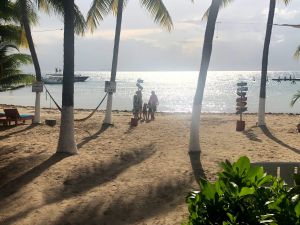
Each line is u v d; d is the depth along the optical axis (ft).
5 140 52.26
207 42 42.73
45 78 349.61
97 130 60.75
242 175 12.53
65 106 43.16
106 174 35.27
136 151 44.83
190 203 11.89
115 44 65.00
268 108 140.67
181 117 78.95
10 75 64.54
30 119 74.02
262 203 11.49
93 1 63.41
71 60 43.01
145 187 31.37
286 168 23.31
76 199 29.04
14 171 36.32
